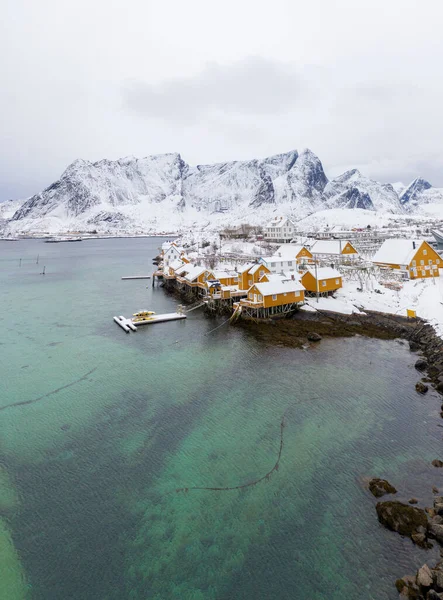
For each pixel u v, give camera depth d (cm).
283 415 2761
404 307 4922
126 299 6812
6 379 3450
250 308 5228
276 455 2319
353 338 4356
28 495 2045
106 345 4350
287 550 1680
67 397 3109
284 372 3500
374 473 2127
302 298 5384
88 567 1638
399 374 3378
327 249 8756
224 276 6781
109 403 3002
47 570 1627
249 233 17962
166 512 1914
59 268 11388
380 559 1608
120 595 1519
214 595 1503
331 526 1788
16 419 2784
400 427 2558
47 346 4322
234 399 3017
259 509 1911
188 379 3406
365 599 1452
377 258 6969
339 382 3259
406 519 1733
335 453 2314
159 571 1609
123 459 2325
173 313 5716
